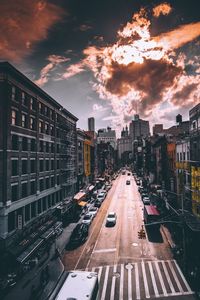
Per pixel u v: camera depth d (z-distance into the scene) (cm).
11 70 2634
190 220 2725
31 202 3184
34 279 2170
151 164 7550
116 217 4184
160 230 3450
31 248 2680
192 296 1839
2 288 1989
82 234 3112
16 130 2825
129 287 1983
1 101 2605
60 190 4612
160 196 4894
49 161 3972
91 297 1222
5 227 2500
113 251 2739
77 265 2408
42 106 3728
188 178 3272
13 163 2773
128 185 9456
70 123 5444
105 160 12150
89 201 5897
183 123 6253
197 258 2425
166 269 2275
